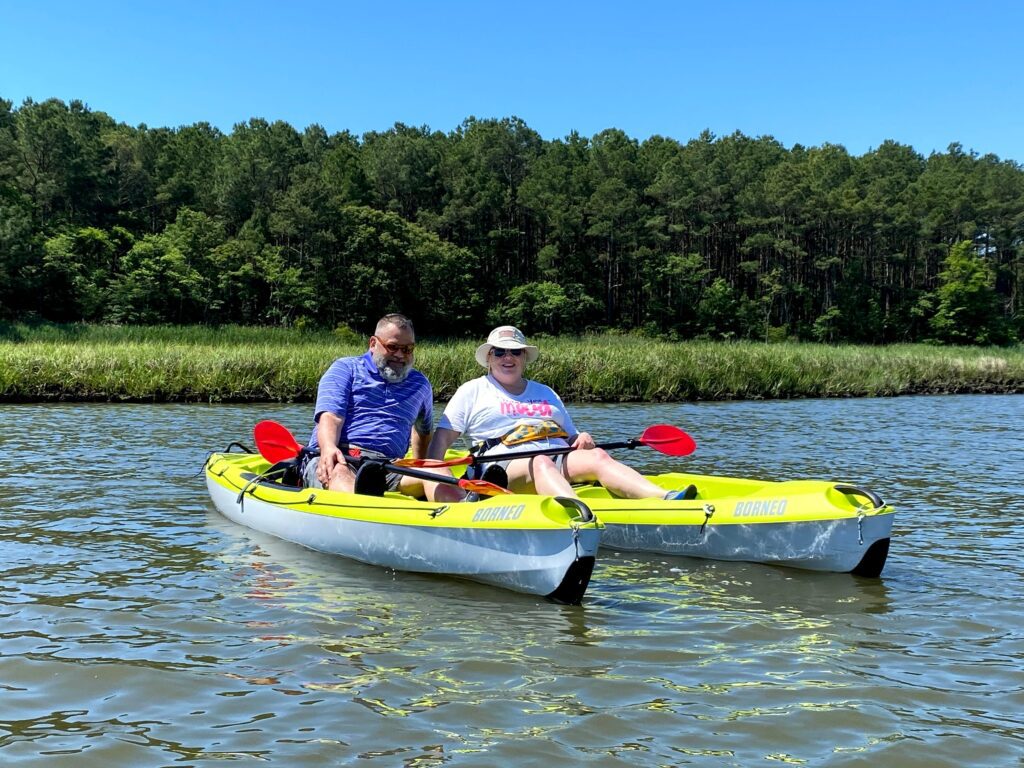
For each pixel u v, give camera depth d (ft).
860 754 9.98
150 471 28.94
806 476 30.04
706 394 76.79
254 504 20.90
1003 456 35.58
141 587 16.06
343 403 19.66
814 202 264.52
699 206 276.21
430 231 267.39
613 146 311.47
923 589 16.72
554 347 90.74
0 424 43.29
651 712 11.01
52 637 13.32
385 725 10.55
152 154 289.12
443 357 73.77
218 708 10.98
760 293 279.90
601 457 20.51
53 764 9.52
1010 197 292.61
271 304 229.86
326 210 229.45
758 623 14.58
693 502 19.10
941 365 90.27
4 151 239.09
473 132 328.08
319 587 16.38
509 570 16.05
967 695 11.66
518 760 9.73
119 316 201.98
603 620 14.70
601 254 266.98
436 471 20.20
